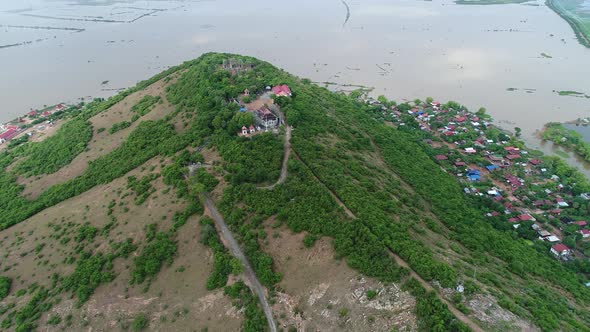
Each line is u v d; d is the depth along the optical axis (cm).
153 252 11938
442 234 13412
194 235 12194
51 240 13825
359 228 10844
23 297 12000
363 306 9325
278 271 10812
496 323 8775
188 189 13425
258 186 13150
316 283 10194
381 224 11219
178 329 10306
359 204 12000
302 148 14688
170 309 10725
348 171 14388
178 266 11612
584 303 11969
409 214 13375
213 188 13325
